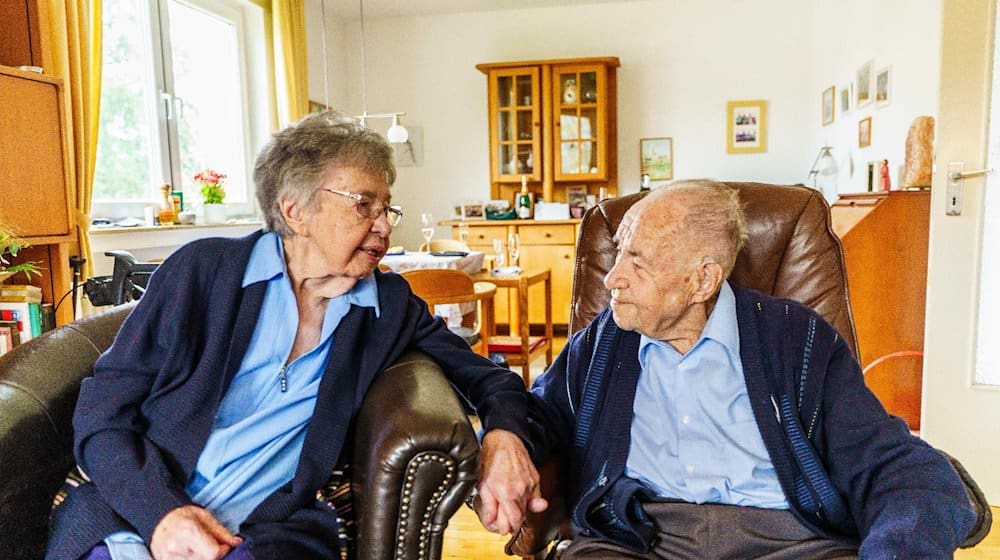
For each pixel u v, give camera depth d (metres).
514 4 5.62
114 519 1.06
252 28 4.78
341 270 1.21
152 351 1.15
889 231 2.80
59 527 1.08
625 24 5.63
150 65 3.79
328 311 1.25
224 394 1.19
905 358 2.83
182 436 1.13
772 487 1.24
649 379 1.32
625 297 1.25
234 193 4.75
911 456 1.11
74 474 1.15
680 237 1.21
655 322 1.25
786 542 1.20
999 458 2.36
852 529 1.20
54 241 2.09
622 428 1.30
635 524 1.24
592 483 1.29
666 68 5.61
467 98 5.91
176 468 1.12
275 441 1.20
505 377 1.32
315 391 1.24
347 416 1.22
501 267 4.07
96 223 3.30
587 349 1.41
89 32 3.04
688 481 1.26
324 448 1.19
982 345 2.37
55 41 2.79
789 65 5.46
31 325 1.84
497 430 1.19
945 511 1.02
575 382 1.40
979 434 2.37
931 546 0.99
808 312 1.27
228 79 4.68
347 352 1.24
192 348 1.16
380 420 1.12
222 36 4.61
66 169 2.13
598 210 1.71
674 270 1.22
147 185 3.82
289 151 1.19
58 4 2.80
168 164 3.94
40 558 1.11
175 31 4.11
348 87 6.03
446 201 6.04
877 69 3.92
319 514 1.15
